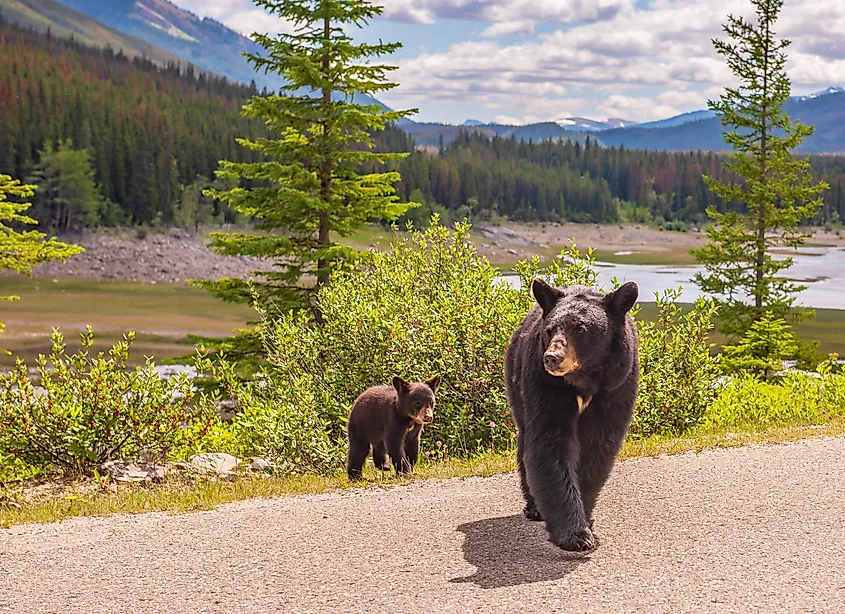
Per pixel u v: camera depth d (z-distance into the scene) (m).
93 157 119.56
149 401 10.33
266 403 12.12
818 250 127.19
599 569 5.29
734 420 12.82
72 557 6.06
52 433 9.96
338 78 18.03
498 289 12.66
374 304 12.84
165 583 5.43
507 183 173.50
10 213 18.86
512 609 4.70
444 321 11.96
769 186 22.80
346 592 5.11
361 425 9.45
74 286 83.62
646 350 12.00
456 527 6.38
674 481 7.48
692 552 5.54
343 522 6.65
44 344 50.47
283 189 17.41
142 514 7.50
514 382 6.47
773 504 6.58
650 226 180.25
